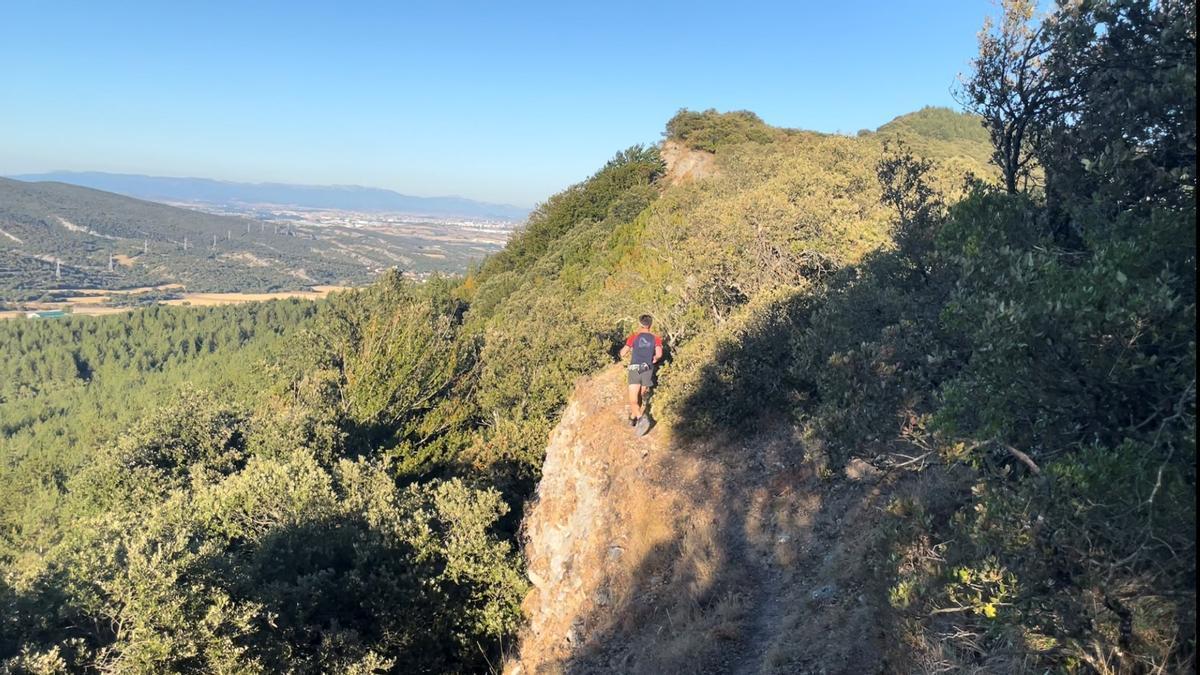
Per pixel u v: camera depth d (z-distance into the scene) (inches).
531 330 1013.8
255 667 321.7
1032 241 161.6
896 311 263.1
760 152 1493.6
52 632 319.0
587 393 566.9
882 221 566.9
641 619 316.2
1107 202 144.7
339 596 445.7
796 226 569.6
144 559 314.3
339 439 840.3
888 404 193.3
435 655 450.3
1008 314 115.0
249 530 506.6
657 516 371.9
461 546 469.7
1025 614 119.3
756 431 394.9
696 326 579.2
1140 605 113.6
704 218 652.7
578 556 405.4
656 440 441.4
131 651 291.6
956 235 171.6
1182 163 142.6
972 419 142.8
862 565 233.8
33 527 1454.2
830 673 201.5
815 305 391.5
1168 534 100.6
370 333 1059.9
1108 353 106.0
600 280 1204.5
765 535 312.7
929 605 150.1
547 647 369.7
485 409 967.6
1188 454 100.7
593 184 1892.2
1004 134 221.5
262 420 903.1
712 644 254.1
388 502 524.7
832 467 222.2
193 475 746.8
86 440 2155.5
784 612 255.0
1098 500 101.9
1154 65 150.9
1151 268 113.1
